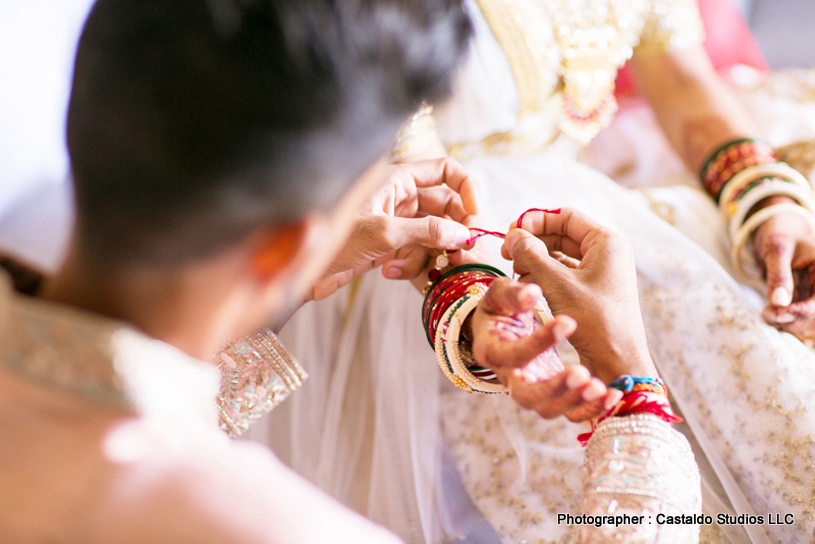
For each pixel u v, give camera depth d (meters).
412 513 0.91
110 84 0.38
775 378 0.88
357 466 0.99
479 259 0.91
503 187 1.16
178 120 0.38
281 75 0.38
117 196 0.40
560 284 0.71
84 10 1.25
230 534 0.38
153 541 0.38
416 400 0.98
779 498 0.84
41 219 1.16
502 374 0.60
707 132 1.29
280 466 0.47
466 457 0.95
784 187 1.12
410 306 1.05
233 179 0.39
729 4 1.92
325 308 1.10
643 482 0.60
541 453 0.91
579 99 1.24
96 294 0.42
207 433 0.46
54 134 1.23
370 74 0.41
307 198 0.41
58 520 0.39
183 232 0.40
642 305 1.00
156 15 0.39
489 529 0.88
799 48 2.17
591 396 0.53
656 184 1.40
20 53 1.20
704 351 0.94
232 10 0.38
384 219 0.82
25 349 0.41
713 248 1.15
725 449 0.90
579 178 1.19
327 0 0.39
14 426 0.41
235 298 0.45
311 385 1.04
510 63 1.16
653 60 1.37
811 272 1.05
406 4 0.42
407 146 1.07
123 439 0.41
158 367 0.41
